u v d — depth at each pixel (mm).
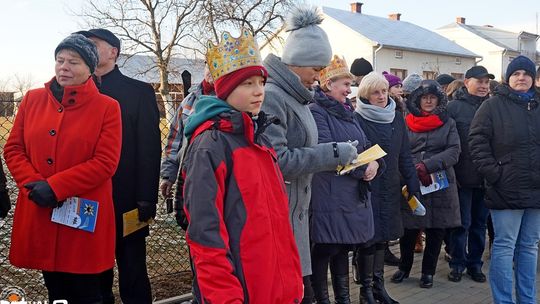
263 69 2350
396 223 4184
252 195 2203
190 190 2154
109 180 3055
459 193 5062
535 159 3773
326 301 3746
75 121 2936
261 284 2172
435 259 4848
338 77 3682
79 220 2898
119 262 3516
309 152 2930
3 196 3064
